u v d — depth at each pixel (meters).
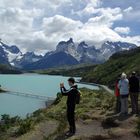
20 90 176.75
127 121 20.52
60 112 28.11
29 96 139.50
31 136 19.88
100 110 26.95
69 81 18.14
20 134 21.33
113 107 26.86
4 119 32.16
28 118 26.91
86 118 23.58
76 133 18.81
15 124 26.59
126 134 18.00
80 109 28.36
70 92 18.02
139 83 25.58
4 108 91.94
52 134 19.00
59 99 46.41
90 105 30.44
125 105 22.83
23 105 102.38
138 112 23.25
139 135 17.73
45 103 107.31
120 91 22.75
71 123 18.55
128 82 22.84
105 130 19.62
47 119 24.50
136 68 176.00
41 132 20.56
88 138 17.53
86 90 53.31
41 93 155.12
